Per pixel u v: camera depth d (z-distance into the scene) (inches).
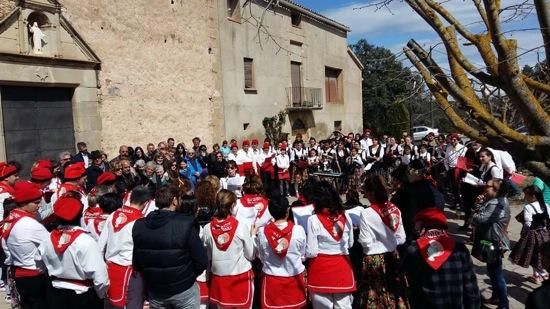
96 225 193.9
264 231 171.6
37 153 410.9
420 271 137.7
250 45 730.2
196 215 179.0
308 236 171.3
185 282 148.3
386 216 174.4
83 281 150.3
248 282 173.9
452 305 133.0
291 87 845.8
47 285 155.9
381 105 1093.1
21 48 387.5
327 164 538.9
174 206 161.6
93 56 457.7
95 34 466.6
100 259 151.1
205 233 175.5
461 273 134.8
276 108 800.9
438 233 139.5
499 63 101.4
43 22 410.9
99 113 469.7
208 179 208.8
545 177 101.0
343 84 1051.9
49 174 243.6
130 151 425.4
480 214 197.3
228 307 171.0
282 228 168.4
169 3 568.7
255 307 196.9
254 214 208.8
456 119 110.9
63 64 426.6
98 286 149.8
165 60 562.3
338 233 168.9
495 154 303.3
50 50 414.3
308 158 554.9
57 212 149.7
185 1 595.5
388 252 175.5
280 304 168.9
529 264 231.0
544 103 127.0
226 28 674.2
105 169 369.7
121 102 498.0
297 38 861.2
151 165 332.2
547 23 97.2
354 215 197.6
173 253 145.6
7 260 182.4
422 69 117.6
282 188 539.8
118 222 177.9
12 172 257.6
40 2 401.4
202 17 628.1
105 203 193.9
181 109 588.4
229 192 175.9
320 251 170.4
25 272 173.9
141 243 148.1
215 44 650.8
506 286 214.2
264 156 551.2
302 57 882.1
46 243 153.2
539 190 228.1
